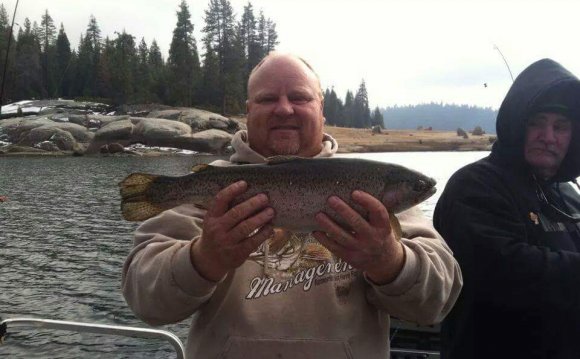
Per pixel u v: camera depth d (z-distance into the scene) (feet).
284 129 3.36
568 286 3.51
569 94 4.00
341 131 116.88
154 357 9.23
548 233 3.88
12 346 9.53
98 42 119.34
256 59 106.32
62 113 85.20
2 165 53.01
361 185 3.14
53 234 21.04
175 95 97.81
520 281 3.55
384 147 94.84
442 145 99.40
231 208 2.81
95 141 69.51
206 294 2.79
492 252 3.63
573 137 4.14
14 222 23.80
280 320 2.91
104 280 14.35
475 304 3.72
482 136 115.65
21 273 15.06
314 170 3.07
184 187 3.23
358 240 2.70
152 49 124.57
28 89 106.11
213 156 66.95
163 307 2.81
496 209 3.78
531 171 4.12
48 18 129.18
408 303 2.86
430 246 3.10
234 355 2.88
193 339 3.06
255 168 3.11
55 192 34.24
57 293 13.12
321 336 2.91
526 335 3.60
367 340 3.04
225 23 102.42
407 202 3.26
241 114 99.30
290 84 3.34
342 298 3.01
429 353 5.09
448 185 4.12
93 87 109.19
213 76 100.94
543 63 4.00
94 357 9.21
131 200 3.27
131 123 71.46
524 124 3.92
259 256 3.08
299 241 3.10
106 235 20.86
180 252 2.78
